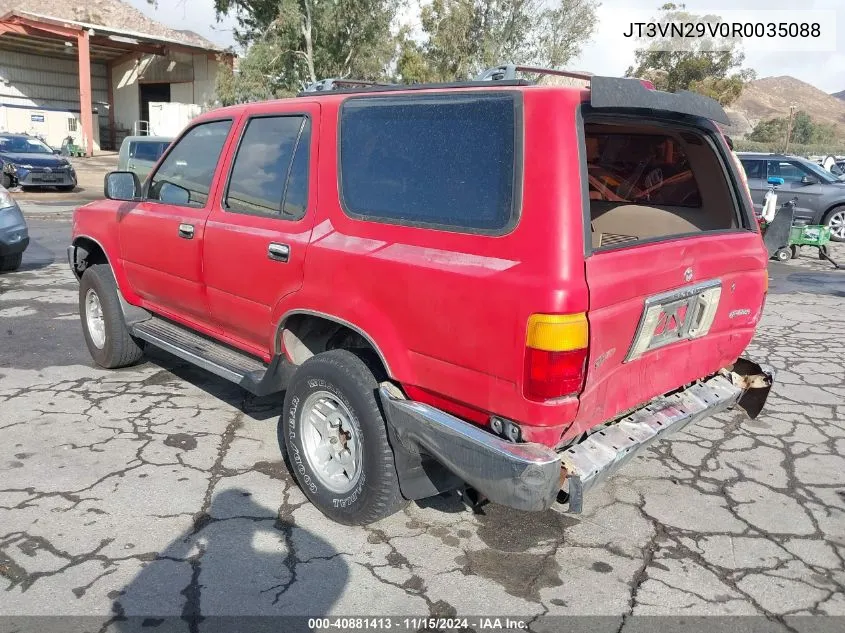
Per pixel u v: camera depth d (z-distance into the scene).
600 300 2.62
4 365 5.65
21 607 2.81
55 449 4.18
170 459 4.11
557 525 3.56
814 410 5.18
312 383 3.45
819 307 8.77
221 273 4.05
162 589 2.95
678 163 4.05
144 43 36.19
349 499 3.35
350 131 3.39
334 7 28.69
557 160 2.62
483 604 2.93
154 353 6.05
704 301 3.23
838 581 3.15
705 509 3.75
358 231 3.27
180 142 4.62
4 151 20.59
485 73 3.61
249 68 28.67
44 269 9.65
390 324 3.08
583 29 31.33
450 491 3.87
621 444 2.99
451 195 2.93
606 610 2.91
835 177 15.23
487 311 2.69
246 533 3.38
